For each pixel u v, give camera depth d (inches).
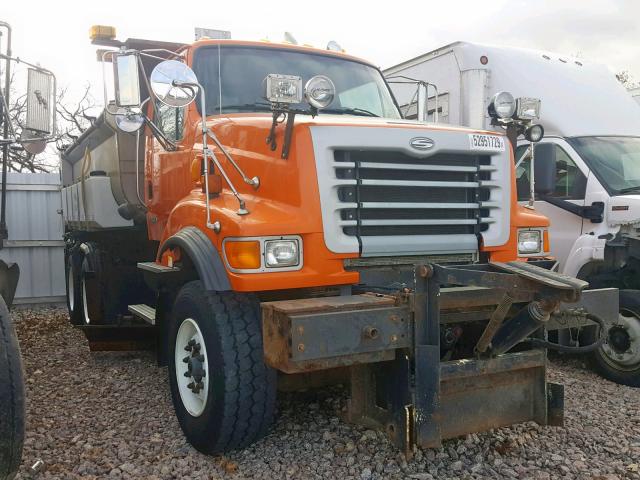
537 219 176.1
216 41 206.4
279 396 189.9
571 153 250.2
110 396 200.2
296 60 214.8
